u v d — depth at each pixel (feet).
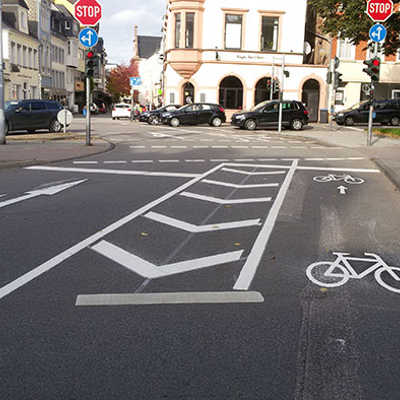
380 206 28.78
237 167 44.83
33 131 86.94
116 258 18.53
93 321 13.08
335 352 11.56
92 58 59.52
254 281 16.24
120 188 33.42
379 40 62.90
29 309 13.85
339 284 16.10
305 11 142.00
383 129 94.53
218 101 141.90
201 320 13.20
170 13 140.46
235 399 9.64
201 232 22.40
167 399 9.62
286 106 107.86
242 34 140.67
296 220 24.94
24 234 21.79
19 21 170.19
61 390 9.90
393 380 10.42
